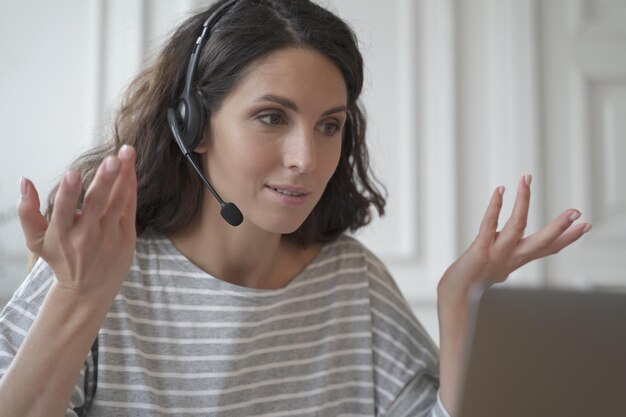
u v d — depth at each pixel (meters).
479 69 2.27
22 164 2.05
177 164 0.99
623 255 2.24
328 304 1.07
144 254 0.97
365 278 1.10
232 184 0.92
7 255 2.01
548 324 0.59
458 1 2.27
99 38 2.08
